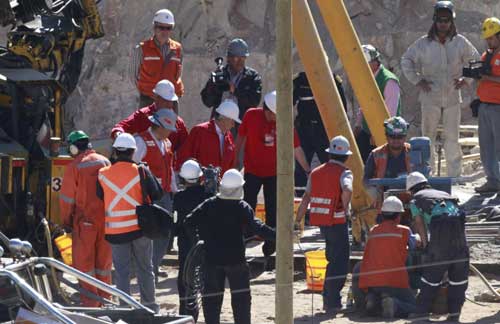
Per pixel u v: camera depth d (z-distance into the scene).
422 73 51.94
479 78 46.00
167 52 44.59
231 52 44.81
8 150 39.97
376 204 37.88
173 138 39.50
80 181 34.12
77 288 28.55
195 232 30.98
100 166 34.22
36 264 26.38
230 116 39.16
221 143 39.50
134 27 72.00
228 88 44.84
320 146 49.44
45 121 42.69
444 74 51.53
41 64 47.62
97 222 34.22
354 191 40.53
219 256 30.39
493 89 45.81
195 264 30.28
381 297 33.62
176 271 41.75
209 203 30.53
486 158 46.78
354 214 40.91
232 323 33.56
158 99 38.31
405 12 71.75
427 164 37.72
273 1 72.56
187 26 72.44
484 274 39.69
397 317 33.28
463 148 63.09
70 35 49.75
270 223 41.44
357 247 41.44
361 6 71.88
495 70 45.62
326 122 40.16
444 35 51.34
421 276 34.16
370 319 33.28
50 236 38.22
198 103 71.38
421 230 33.16
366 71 41.28
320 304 35.91
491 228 43.44
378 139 41.62
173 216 32.09
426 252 32.91
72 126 71.56
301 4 39.19
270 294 37.66
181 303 31.94
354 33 41.16
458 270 32.53
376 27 71.50
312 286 36.91
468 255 32.72
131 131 38.12
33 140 41.66
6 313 24.62
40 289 26.56
